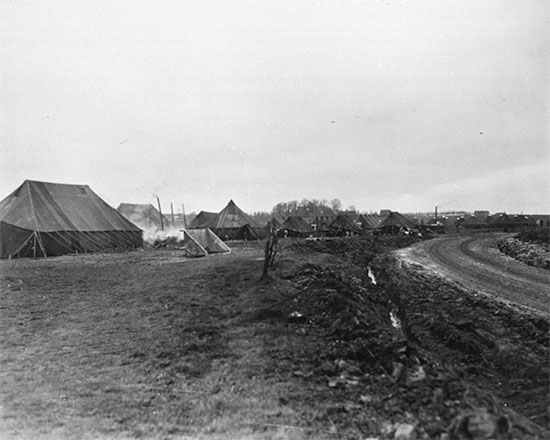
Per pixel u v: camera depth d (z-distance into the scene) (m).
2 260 19.28
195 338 7.37
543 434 4.68
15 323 8.35
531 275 17.20
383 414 4.90
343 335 7.38
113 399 5.14
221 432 4.40
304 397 5.25
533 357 8.10
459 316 10.73
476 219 73.81
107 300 10.26
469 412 4.79
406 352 6.45
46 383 5.58
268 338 7.37
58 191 25.33
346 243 26.11
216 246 21.72
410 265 20.11
